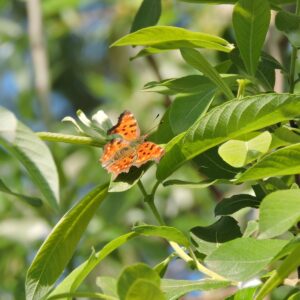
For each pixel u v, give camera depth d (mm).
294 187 986
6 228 1733
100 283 1000
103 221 1684
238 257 904
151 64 1738
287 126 1001
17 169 1768
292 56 1043
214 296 1522
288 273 900
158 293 875
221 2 1099
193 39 1023
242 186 1516
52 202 935
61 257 997
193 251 1021
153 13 1143
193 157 993
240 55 1027
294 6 1163
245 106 952
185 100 1005
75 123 1021
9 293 1657
